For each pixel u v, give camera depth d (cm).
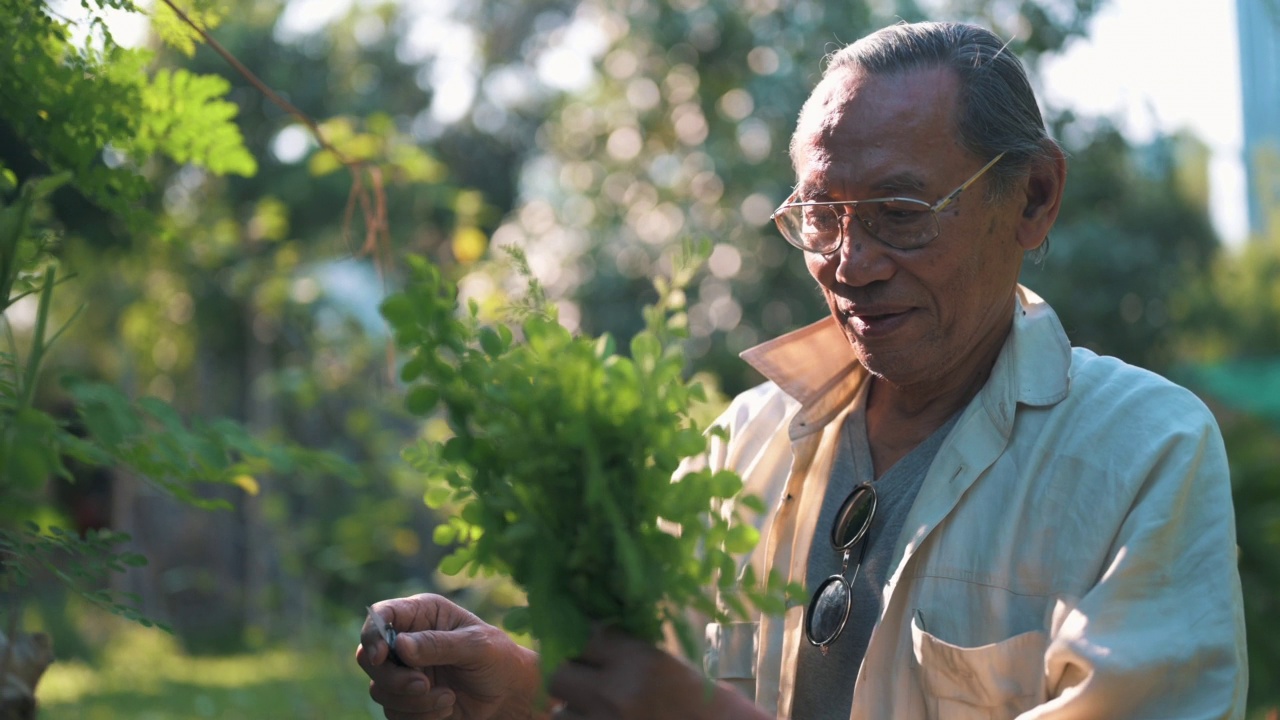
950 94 149
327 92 894
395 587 598
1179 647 134
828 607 161
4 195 167
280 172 802
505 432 109
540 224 847
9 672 149
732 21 746
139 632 802
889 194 148
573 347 111
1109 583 138
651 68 781
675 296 114
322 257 769
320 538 654
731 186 752
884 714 151
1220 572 139
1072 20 645
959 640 147
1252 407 601
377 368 661
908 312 152
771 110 732
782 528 174
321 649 625
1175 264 841
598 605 115
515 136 1052
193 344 823
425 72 994
